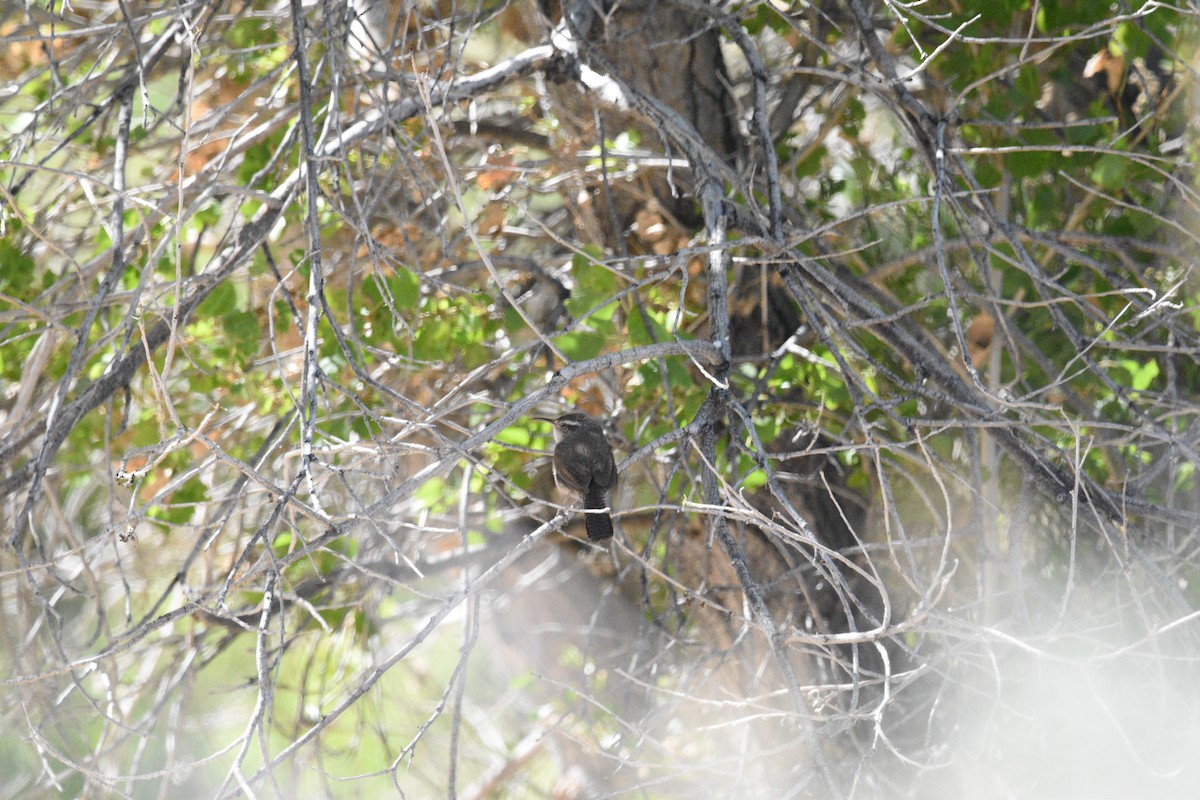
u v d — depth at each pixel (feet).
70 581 34.27
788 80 44.68
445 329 38.14
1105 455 37.01
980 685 35.04
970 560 38.91
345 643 43.60
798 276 30.50
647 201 41.09
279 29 42.32
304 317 37.32
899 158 44.47
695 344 26.55
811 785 35.76
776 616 40.75
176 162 37.65
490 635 57.21
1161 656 23.82
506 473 39.37
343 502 40.68
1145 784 31.07
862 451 36.22
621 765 26.16
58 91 31.63
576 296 35.60
